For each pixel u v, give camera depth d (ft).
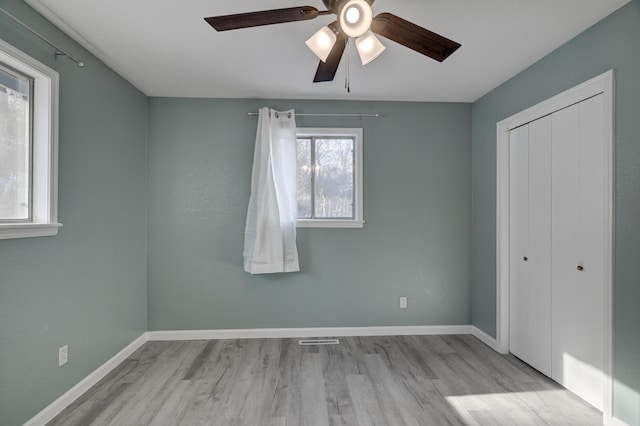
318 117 11.37
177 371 8.77
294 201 10.88
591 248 7.08
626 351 6.15
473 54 8.16
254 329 11.19
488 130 10.64
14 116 6.23
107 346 8.73
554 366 8.19
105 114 8.66
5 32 5.72
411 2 6.18
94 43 7.63
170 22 6.86
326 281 11.33
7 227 5.57
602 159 6.77
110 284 8.89
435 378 8.38
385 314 11.41
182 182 11.09
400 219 11.43
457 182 11.51
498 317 10.02
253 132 11.23
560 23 6.82
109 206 8.84
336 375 8.54
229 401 7.36
